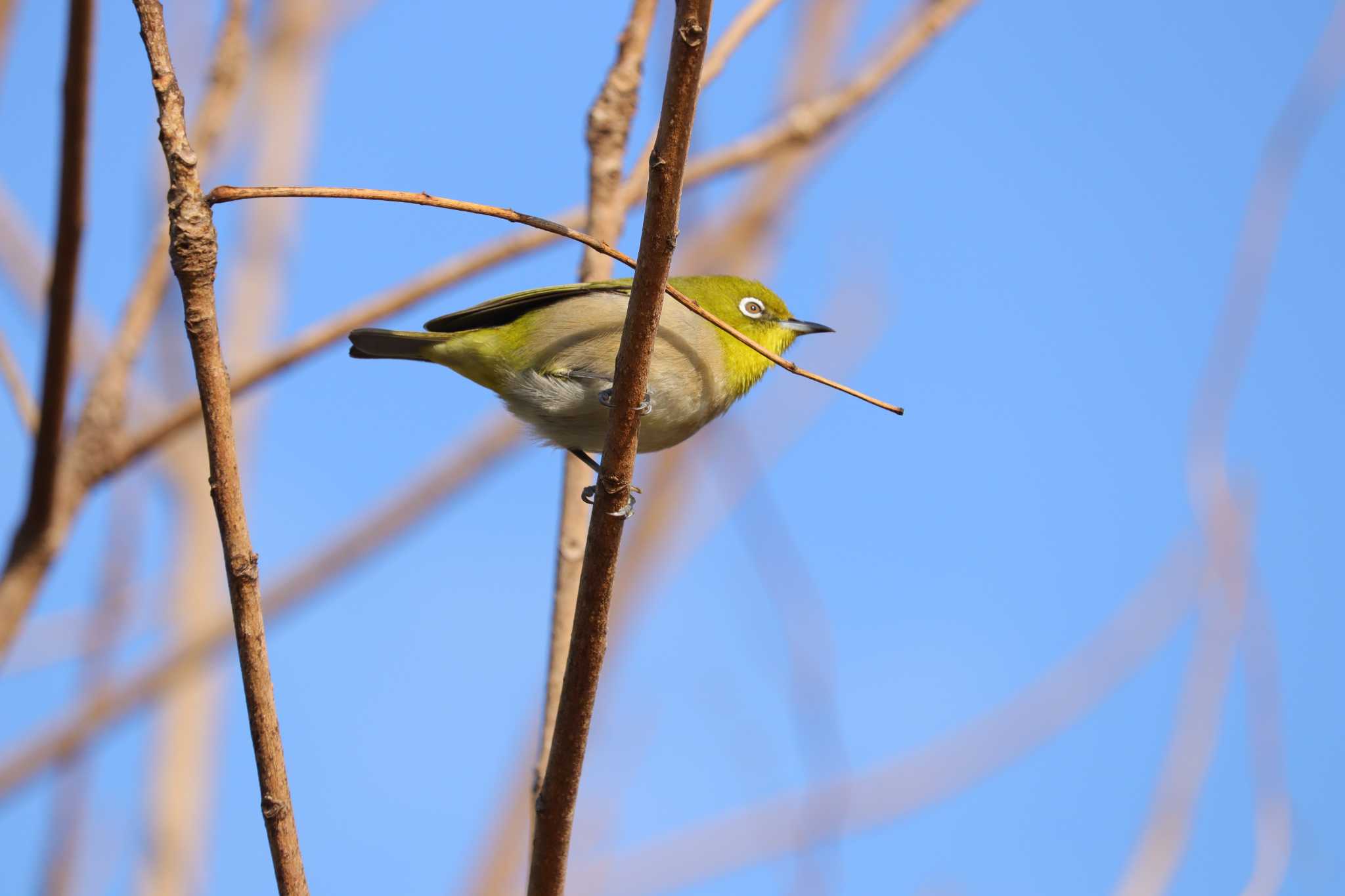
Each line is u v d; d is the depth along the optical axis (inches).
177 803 433.7
